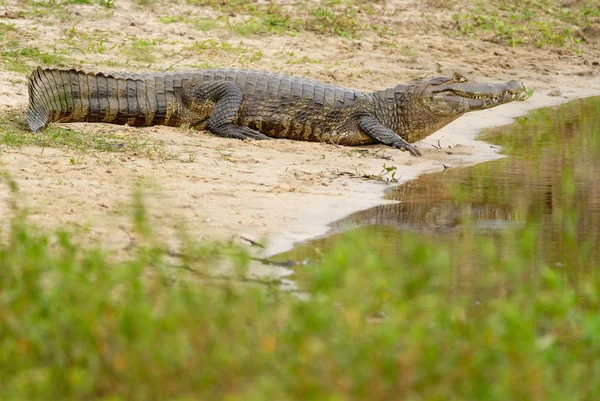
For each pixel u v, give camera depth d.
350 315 15.62
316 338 15.49
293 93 40.47
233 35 58.56
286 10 64.56
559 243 26.02
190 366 14.84
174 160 33.72
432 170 36.91
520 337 15.27
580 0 78.88
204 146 36.97
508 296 20.52
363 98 41.44
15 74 44.72
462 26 68.56
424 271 19.20
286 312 17.89
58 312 16.25
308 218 28.03
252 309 16.78
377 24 66.12
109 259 21.81
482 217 29.25
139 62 50.56
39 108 36.50
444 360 15.19
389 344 15.16
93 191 28.22
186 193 29.36
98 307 16.25
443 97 41.47
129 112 39.25
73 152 32.94
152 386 14.62
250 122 40.12
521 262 21.67
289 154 37.47
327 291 17.16
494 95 41.72
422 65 59.03
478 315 18.72
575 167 37.53
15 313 16.31
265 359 15.19
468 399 14.62
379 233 26.75
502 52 65.00
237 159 35.12
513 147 41.97
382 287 18.03
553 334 16.77
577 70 63.22
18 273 18.72
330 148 39.62
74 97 38.25
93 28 55.41
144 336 15.19
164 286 18.95
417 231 27.12
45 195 27.23
